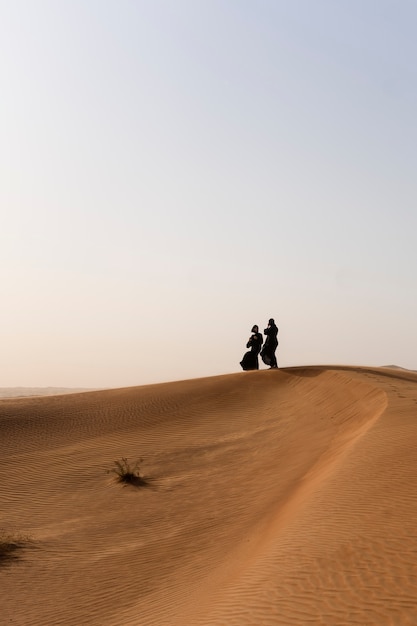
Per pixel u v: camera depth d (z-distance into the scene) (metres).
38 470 30.41
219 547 17.92
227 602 11.31
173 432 33.94
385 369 42.88
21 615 15.85
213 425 34.16
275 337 42.53
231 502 22.59
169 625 11.61
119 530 22.17
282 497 20.27
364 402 28.41
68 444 34.03
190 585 15.02
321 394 34.19
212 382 41.16
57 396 43.59
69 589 17.22
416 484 14.61
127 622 13.46
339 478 16.52
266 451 28.27
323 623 9.63
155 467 29.16
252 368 44.22
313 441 26.69
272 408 35.16
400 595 10.02
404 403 24.48
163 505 24.06
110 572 18.09
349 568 11.29
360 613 9.73
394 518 13.02
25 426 36.88
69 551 20.62
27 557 20.22
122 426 35.88
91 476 29.03
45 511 25.31
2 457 32.59
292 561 12.23
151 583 16.47
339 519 13.74
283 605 10.48
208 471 27.34
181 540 19.84
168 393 40.34
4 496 27.38
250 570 12.69
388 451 17.67
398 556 11.31
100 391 44.34
